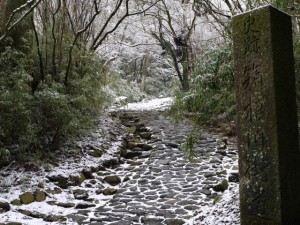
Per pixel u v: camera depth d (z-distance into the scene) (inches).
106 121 324.2
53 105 217.3
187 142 167.5
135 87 607.8
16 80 207.6
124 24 567.2
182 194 191.9
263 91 105.5
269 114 104.1
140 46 618.8
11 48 232.4
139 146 288.8
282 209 101.4
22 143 205.8
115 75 426.0
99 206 181.5
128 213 169.3
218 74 144.7
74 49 273.0
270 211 103.6
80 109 260.7
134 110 415.5
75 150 240.4
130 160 265.1
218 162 241.3
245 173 109.8
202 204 176.7
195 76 155.6
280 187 101.7
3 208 166.4
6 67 215.5
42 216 166.2
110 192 203.3
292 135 107.3
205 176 216.7
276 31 105.0
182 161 248.8
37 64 249.1
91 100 271.3
